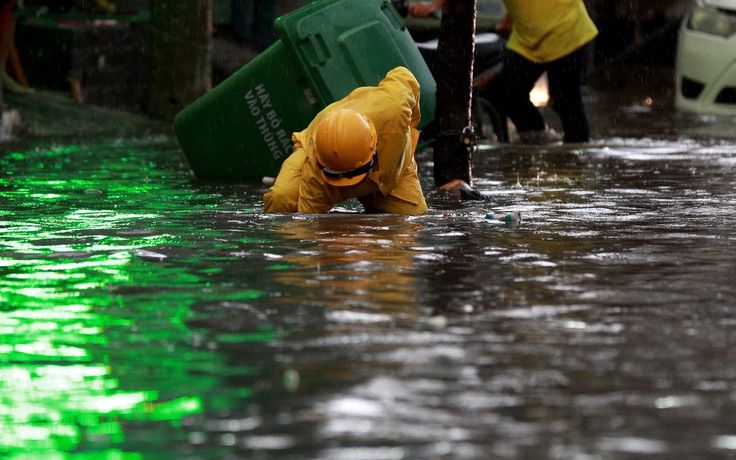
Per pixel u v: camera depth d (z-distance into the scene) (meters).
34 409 6.32
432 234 11.48
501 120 21.47
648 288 9.06
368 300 8.61
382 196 13.06
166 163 18.25
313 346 7.39
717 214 12.95
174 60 24.67
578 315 8.19
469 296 8.74
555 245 10.88
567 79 20.84
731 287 9.11
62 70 25.00
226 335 7.68
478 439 5.83
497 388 6.57
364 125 12.51
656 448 5.72
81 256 10.34
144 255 10.38
